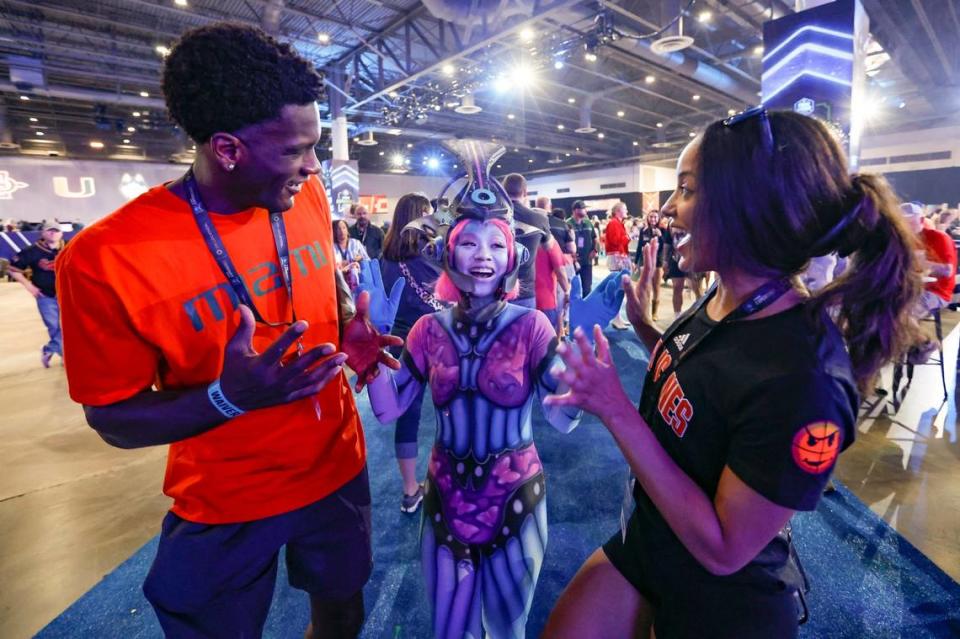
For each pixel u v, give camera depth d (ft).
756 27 32.83
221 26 2.80
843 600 6.17
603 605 3.46
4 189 51.75
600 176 79.61
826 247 2.52
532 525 4.23
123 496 9.18
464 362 4.20
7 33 30.07
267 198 3.14
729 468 2.51
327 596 4.11
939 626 5.76
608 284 4.13
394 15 30.58
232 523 3.51
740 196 2.56
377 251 19.35
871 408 12.01
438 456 4.34
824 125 2.60
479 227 3.98
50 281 17.44
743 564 2.49
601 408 2.55
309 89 2.95
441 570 4.15
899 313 2.49
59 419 12.92
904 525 7.58
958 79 41.73
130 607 6.41
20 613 6.42
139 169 58.29
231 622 3.58
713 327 2.86
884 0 26.35
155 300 3.07
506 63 34.50
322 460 3.79
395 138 66.18
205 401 2.89
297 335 2.78
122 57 33.68
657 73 39.09
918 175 54.34
